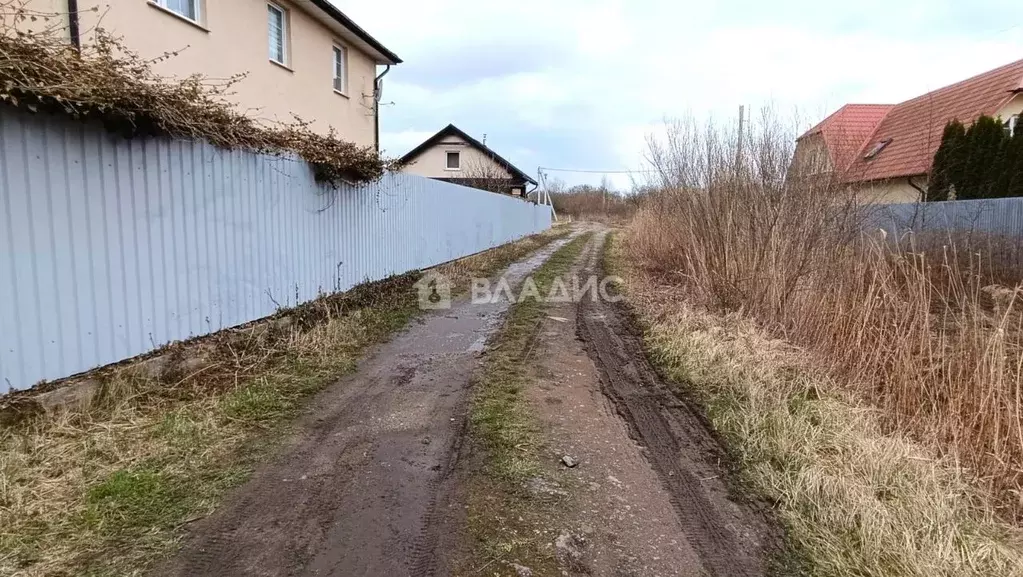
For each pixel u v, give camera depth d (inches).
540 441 153.7
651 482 134.0
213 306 209.6
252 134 227.3
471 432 157.4
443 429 158.9
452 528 109.8
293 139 260.5
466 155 1407.5
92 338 158.6
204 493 118.6
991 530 116.7
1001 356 153.0
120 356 168.2
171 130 182.2
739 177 323.9
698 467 143.1
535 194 1989.4
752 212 301.0
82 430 139.8
